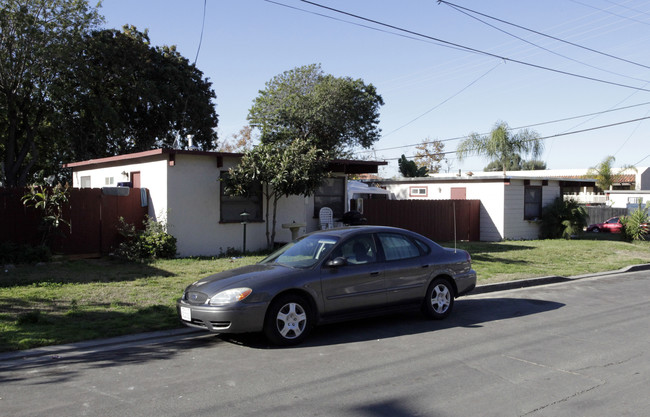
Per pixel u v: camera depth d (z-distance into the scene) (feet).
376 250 25.13
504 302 32.55
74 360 20.07
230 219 49.55
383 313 24.89
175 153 45.14
